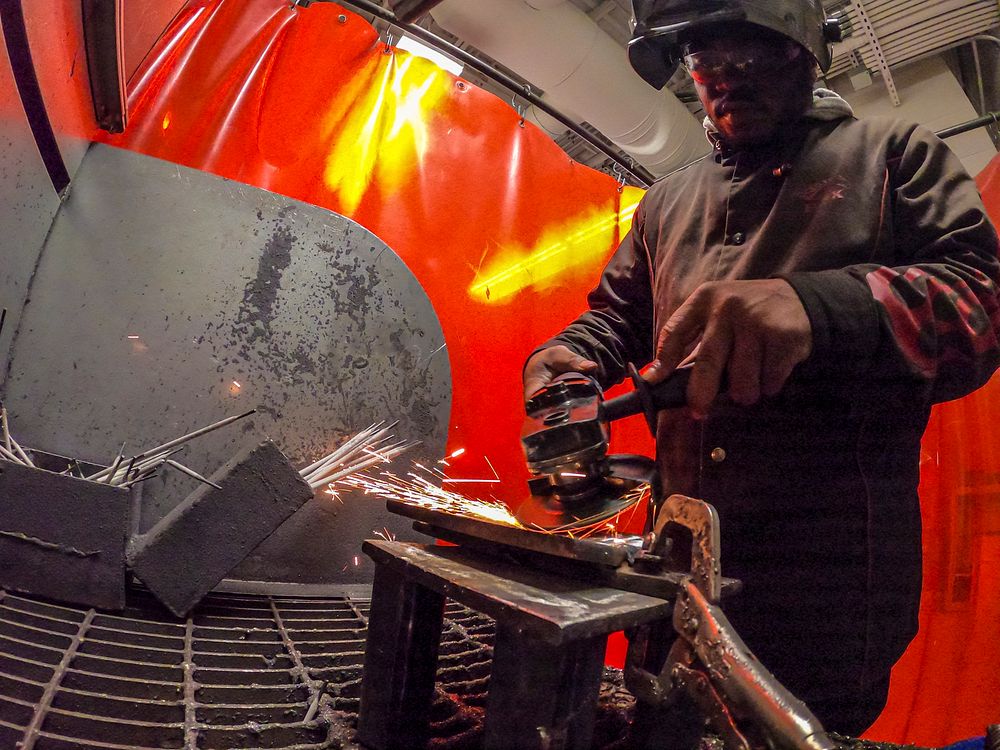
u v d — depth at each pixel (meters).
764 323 0.79
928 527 2.79
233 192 1.72
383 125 2.66
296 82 2.49
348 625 1.33
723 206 1.36
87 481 1.09
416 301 1.94
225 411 1.66
